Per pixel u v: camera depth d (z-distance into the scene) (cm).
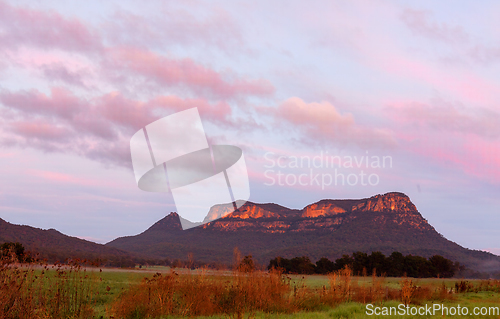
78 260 1414
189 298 1645
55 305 1285
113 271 4850
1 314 1122
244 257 2033
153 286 1694
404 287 2470
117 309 1506
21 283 1199
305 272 9862
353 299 2291
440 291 2831
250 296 1805
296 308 1853
